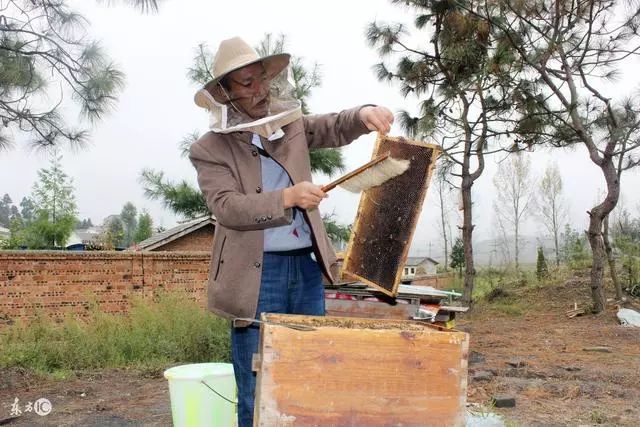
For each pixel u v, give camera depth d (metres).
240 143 3.02
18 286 14.07
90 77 8.68
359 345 2.31
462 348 2.40
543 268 22.58
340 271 3.02
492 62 14.12
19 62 8.38
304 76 15.80
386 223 2.94
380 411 2.32
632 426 5.55
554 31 13.70
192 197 17.38
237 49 2.93
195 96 3.02
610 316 14.21
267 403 2.25
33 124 8.96
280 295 3.04
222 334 10.30
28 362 9.26
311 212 3.02
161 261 15.80
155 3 7.51
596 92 14.15
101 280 15.02
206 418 4.18
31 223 37.84
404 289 8.59
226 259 2.97
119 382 8.31
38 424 6.15
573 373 8.08
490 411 5.50
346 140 3.26
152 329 10.55
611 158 14.27
